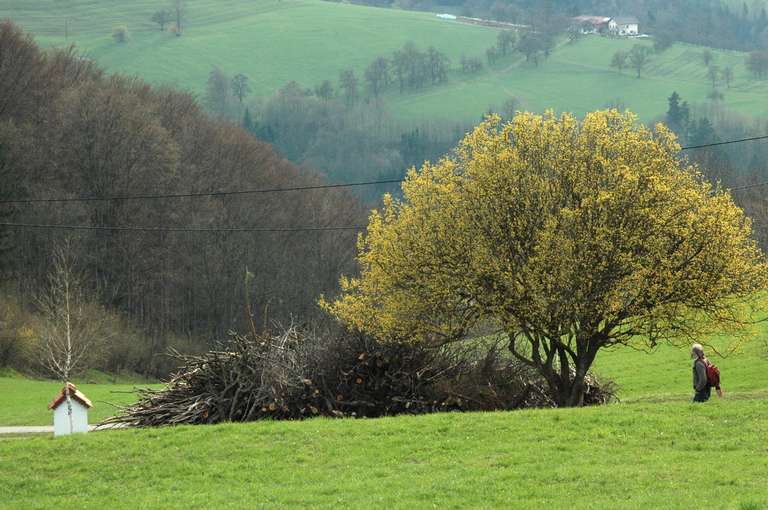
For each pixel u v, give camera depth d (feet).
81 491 114.42
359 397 161.58
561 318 156.25
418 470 109.19
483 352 173.68
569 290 154.71
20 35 427.33
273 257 444.55
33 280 373.61
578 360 163.53
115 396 260.21
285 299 436.76
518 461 108.99
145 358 381.81
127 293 399.65
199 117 508.94
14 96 401.49
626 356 293.84
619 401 180.04
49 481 117.91
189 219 424.87
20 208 378.53
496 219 160.25
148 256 410.72
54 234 374.22
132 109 414.62
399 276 165.78
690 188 162.30
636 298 155.63
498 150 165.99
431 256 163.12
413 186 171.12
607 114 167.84
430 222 165.27
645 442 113.50
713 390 206.90
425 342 166.71
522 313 157.17
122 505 106.01
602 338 162.30
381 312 163.94
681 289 154.92
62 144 391.24
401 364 164.14
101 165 393.70
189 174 438.40
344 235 479.00
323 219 479.00
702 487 91.97
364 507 95.30
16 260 378.53
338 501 98.78
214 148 474.08
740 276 157.89
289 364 161.38
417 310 162.40
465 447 117.39
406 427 128.26
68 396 143.84
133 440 130.82
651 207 155.33
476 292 159.53
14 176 381.81
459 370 167.84
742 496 85.76
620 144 163.43
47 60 452.76
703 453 106.63
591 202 154.51
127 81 520.42
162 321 411.95
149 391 163.53
